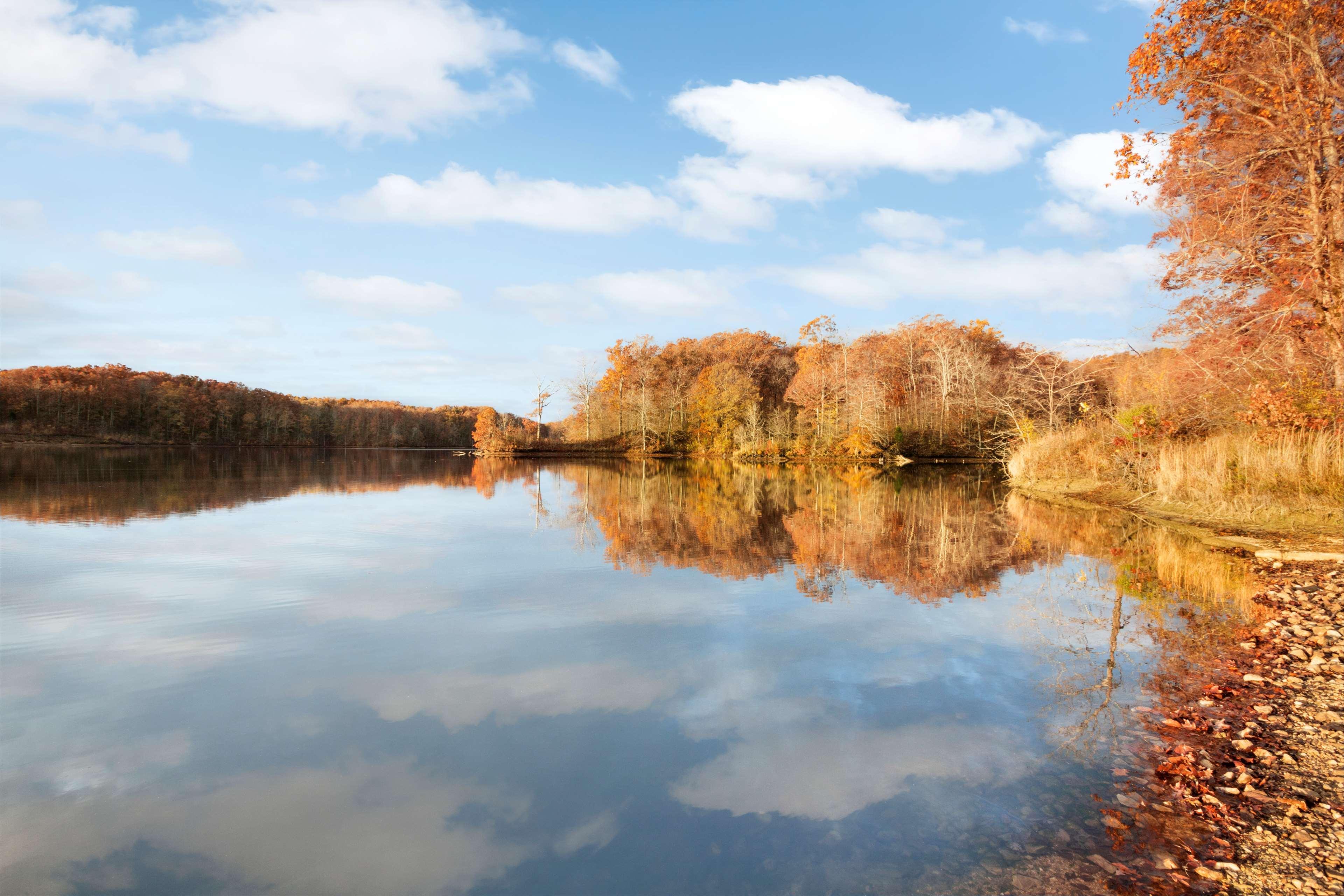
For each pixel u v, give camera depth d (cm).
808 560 1231
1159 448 1827
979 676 634
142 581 1032
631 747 495
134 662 683
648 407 6706
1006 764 459
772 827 392
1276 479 1382
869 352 5428
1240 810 389
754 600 940
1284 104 1406
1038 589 987
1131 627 770
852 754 480
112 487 2517
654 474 4034
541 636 770
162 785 444
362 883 345
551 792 434
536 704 579
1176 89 1527
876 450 4788
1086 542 1372
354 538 1459
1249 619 772
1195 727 497
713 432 6594
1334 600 810
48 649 721
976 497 2433
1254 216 1516
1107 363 3478
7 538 1402
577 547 1372
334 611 877
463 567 1159
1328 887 321
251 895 335
